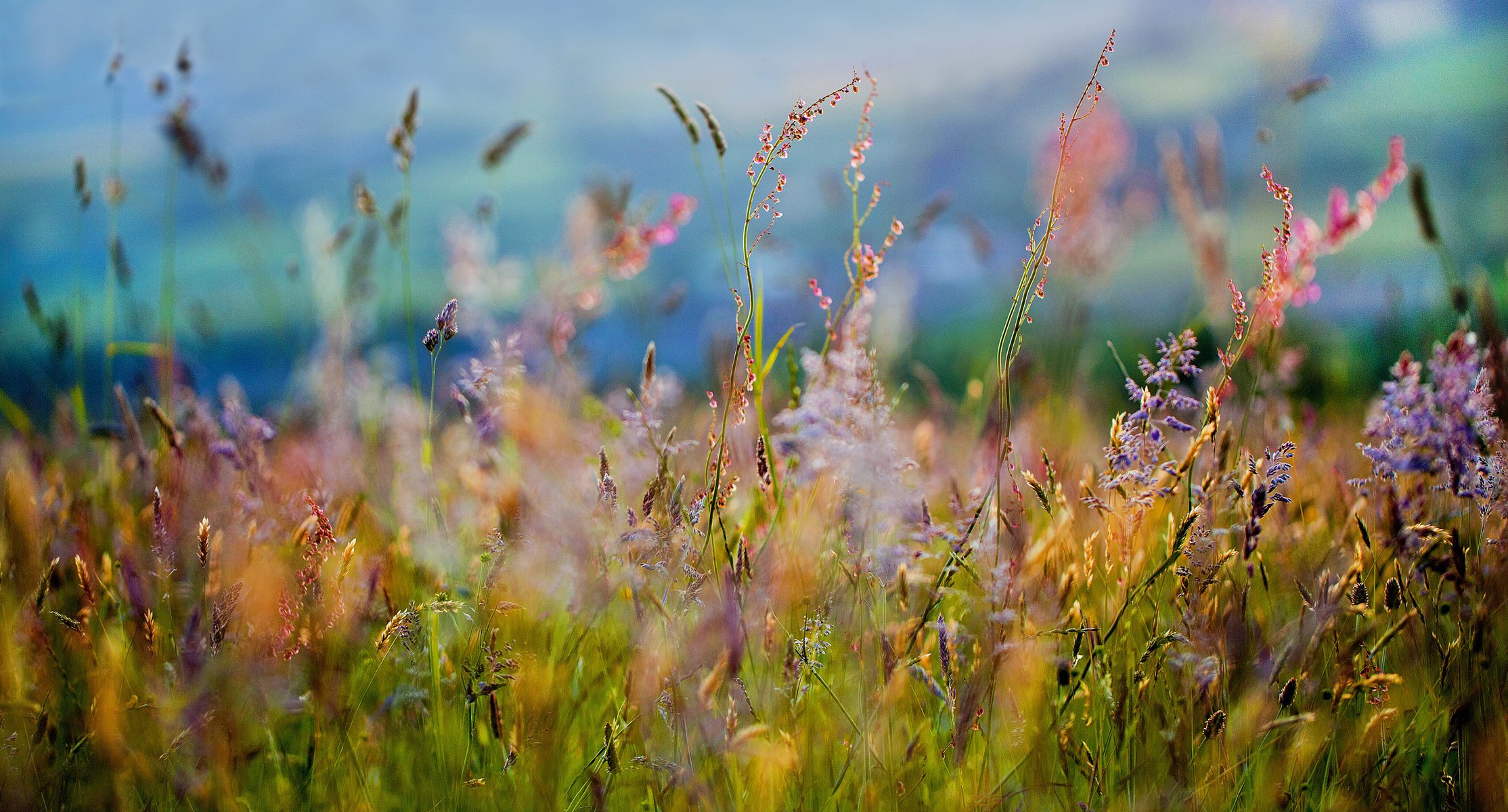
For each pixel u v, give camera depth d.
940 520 3.05
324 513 2.92
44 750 2.86
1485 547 2.86
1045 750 2.84
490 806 2.85
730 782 2.83
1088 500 2.88
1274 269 2.88
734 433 3.03
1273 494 2.85
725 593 2.82
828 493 2.90
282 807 2.85
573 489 2.96
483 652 2.87
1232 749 2.83
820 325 3.02
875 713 2.83
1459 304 2.96
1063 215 2.91
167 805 2.84
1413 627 2.87
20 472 3.06
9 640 2.89
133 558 2.95
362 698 2.88
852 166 2.91
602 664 2.93
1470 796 2.81
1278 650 2.85
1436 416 2.86
